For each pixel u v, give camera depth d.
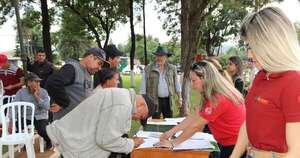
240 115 2.55
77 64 3.56
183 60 9.45
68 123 2.20
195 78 2.56
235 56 4.87
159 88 5.60
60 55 35.03
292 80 1.45
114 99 2.12
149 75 5.64
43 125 5.47
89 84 3.60
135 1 18.88
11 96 6.34
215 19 27.97
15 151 5.62
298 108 1.42
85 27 23.36
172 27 21.05
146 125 3.25
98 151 2.14
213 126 2.62
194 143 2.56
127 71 37.09
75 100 3.49
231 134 2.55
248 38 1.50
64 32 24.91
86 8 19.72
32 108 4.98
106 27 21.23
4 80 6.71
